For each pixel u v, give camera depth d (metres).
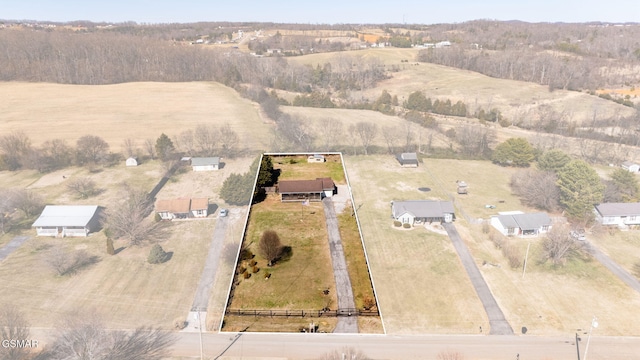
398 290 30.95
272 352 23.69
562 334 27.08
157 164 57.91
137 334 27.38
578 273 33.81
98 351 25.20
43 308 30.36
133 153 60.56
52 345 26.25
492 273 33.50
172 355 25.08
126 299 31.41
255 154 60.56
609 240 39.16
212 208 46.12
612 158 58.41
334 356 23.27
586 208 41.56
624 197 45.12
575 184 42.41
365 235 38.69
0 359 24.58
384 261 34.69
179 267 35.66
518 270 34.03
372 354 24.14
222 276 34.12
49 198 48.31
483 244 37.88
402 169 56.03
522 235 39.56
